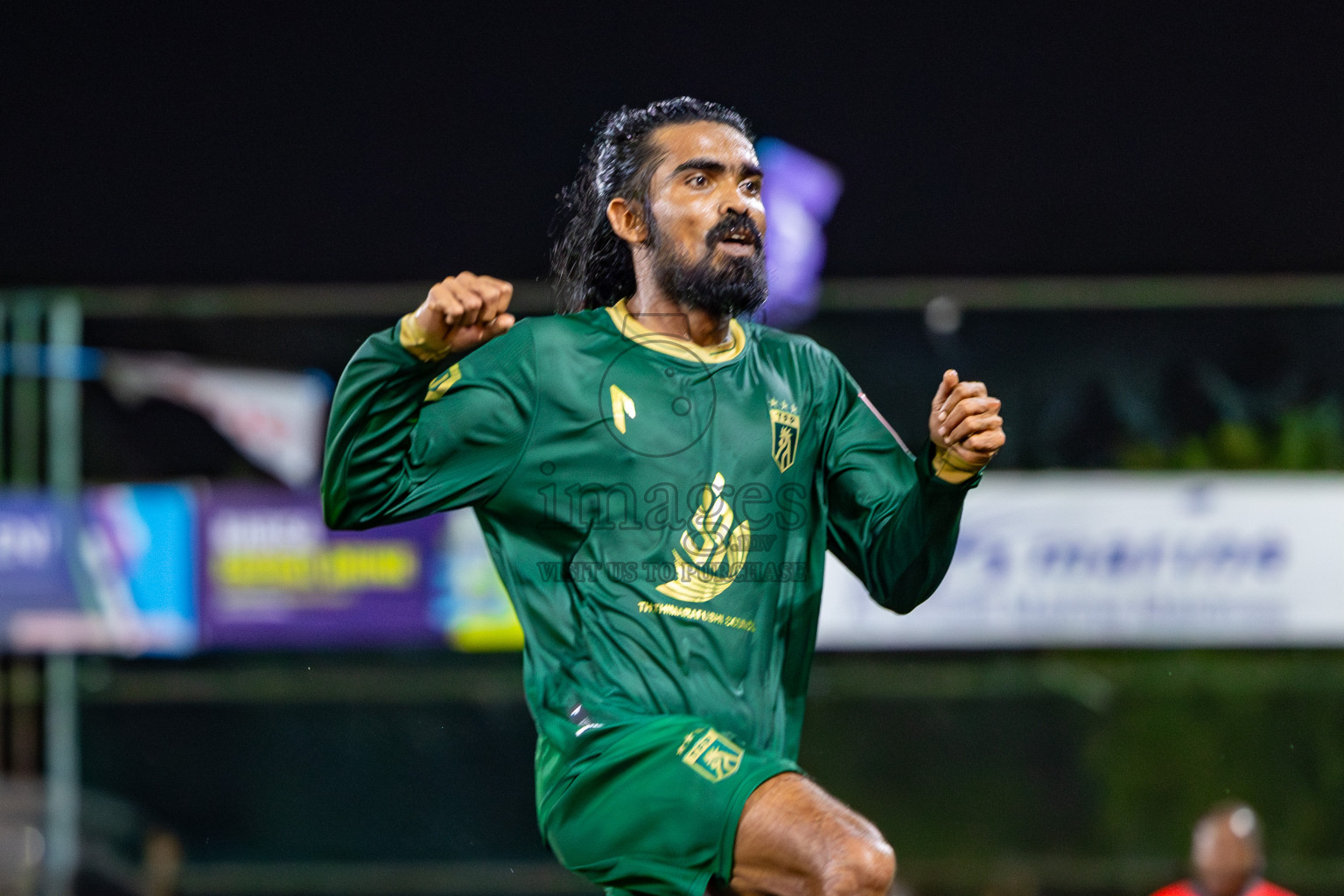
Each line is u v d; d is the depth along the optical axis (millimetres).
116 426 21609
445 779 21625
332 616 20953
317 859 21438
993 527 21141
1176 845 20953
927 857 21109
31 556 20859
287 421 21812
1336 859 20812
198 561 21000
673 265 8648
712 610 8234
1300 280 21516
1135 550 21109
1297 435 21406
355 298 21906
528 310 21422
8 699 20859
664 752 7809
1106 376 21562
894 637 21016
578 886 21438
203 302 21812
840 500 9047
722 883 7734
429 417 8266
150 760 21391
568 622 8297
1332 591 21016
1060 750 21219
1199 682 21188
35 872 20500
